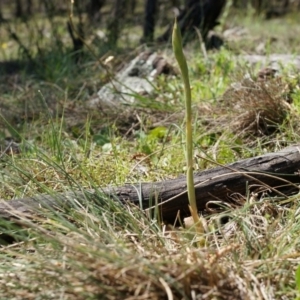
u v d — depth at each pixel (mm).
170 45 9344
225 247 3457
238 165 4367
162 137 5969
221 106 6301
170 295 2924
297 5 17641
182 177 4332
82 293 3031
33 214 3893
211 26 10422
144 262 3043
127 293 3039
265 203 4082
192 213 3686
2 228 3621
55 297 3098
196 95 6969
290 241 3646
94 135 5996
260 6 16594
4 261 3506
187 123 3584
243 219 3727
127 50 9617
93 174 4805
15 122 7000
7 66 10172
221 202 4133
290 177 4363
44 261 3191
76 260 3125
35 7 15820
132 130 6301
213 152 5125
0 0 17844
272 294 3217
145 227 3852
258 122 5754
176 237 3711
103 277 3057
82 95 7812
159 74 8047
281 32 12633
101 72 8672
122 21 10898
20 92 8070
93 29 10875
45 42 11234
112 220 3887
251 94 5965
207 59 8008
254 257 3480
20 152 5539
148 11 10812
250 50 9547
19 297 3143
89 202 3967
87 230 3586
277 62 7223
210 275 3123
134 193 4203
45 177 4648
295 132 5410
